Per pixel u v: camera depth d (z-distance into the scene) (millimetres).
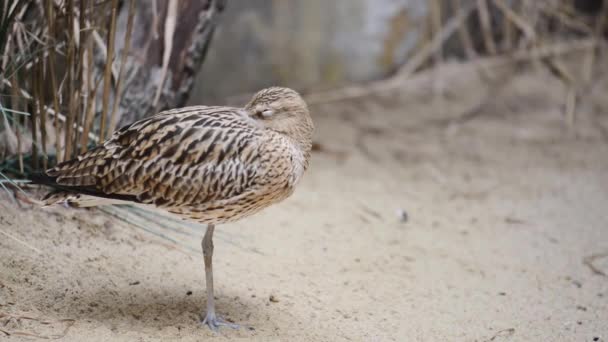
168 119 6336
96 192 6254
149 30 8461
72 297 6461
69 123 7422
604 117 13516
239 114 6562
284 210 9383
